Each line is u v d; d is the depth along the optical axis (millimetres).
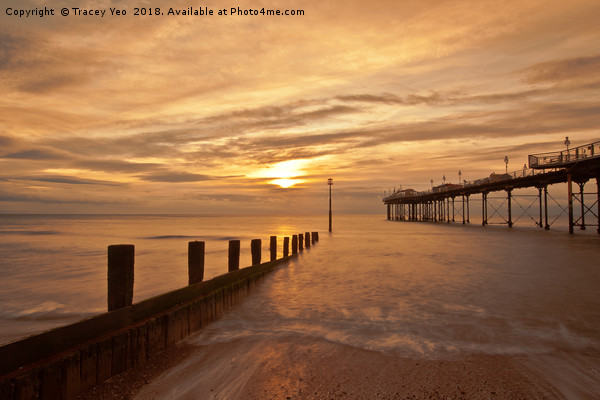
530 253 19266
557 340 5812
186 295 6305
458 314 7406
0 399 3174
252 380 4496
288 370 4777
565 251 20125
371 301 8633
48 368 3607
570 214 34906
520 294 9242
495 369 4742
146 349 4988
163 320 5406
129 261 4883
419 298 8898
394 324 6758
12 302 9750
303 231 51688
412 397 4059
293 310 7863
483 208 57531
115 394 4113
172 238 38219
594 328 6430
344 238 33094
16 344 3441
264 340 5906
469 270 13398
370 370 4754
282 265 14219
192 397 4086
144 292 10789
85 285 12086
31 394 3432
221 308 7523
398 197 98625
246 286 9266
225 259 18844
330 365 4922
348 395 4125
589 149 31047
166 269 15508
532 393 4109
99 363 4234
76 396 3918
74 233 46938
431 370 4730
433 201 86000
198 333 6312
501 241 27953
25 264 17375
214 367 4867
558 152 34844
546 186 44781
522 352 5324
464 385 4312
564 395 4066
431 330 6383
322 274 12625
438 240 29734
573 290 9711
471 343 5715
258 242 10984
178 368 4832
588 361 4988
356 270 13547
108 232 49875
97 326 4316
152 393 4164
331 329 6500
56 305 9445
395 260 16578
